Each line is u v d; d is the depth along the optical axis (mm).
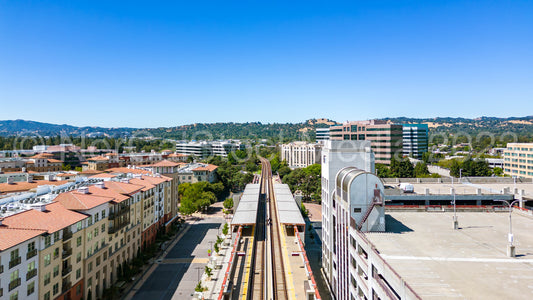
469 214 68000
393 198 76312
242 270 74188
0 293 43000
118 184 85688
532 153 170250
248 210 110438
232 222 96750
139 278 77750
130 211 85438
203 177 178875
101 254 69062
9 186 97375
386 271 38750
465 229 56406
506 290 33375
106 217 71875
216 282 72312
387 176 167125
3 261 43656
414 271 38312
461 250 45469
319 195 157625
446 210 70750
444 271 38281
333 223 74250
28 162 186250
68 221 56938
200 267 83750
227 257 87812
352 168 64188
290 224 95750
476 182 98875
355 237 53688
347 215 58031
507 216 66250
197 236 111250
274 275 70625
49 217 55562
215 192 167250
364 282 48219
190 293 70000
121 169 142375
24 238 46906
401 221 61844
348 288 57969
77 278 60875
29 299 48344
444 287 34156
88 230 64312
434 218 64375
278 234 98625
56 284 55062
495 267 39406
